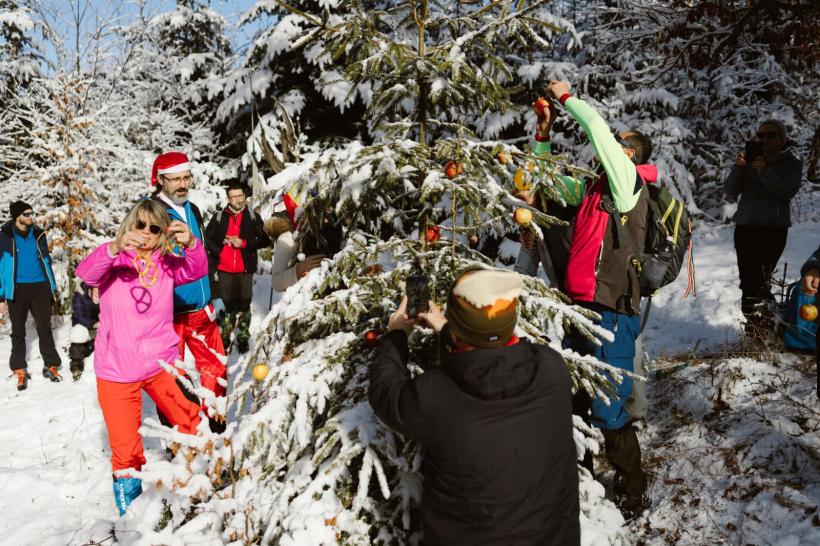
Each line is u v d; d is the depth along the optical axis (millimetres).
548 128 2795
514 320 1646
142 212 2861
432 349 2273
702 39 8055
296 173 2424
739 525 2629
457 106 2703
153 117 11750
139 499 2545
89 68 10328
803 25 6762
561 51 11938
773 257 4594
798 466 2852
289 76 11352
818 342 2967
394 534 2066
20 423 4609
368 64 2475
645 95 9797
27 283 5367
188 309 3434
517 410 1587
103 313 2945
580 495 2387
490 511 1567
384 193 2475
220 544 2107
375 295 2236
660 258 2705
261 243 6340
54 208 8273
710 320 5203
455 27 2645
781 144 4453
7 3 12719
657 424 3549
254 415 2188
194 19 14375
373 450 2029
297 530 1958
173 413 3127
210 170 9695
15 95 9266
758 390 3500
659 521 2795
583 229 2770
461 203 2342
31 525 3133
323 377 2186
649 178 2844
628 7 10148
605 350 2715
